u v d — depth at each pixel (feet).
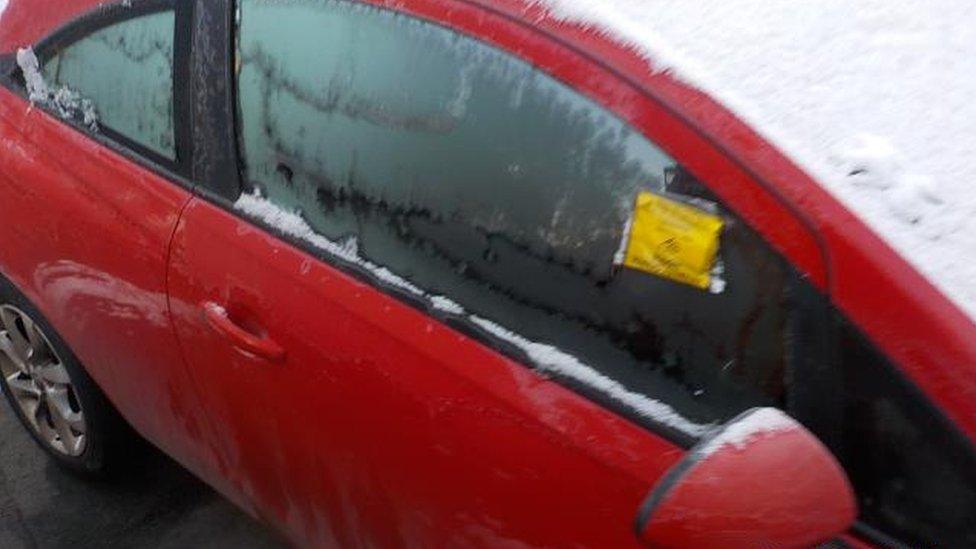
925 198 5.09
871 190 5.13
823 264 5.10
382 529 7.00
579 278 5.86
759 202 5.25
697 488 4.85
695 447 5.07
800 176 5.18
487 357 6.09
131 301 8.31
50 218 8.88
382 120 6.64
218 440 8.30
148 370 8.65
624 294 5.72
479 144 6.21
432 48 6.40
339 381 6.68
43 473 11.21
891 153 5.19
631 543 5.57
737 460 4.85
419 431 6.33
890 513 5.14
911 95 5.40
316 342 6.77
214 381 7.79
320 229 6.97
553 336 5.95
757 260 5.28
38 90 9.20
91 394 10.11
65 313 9.30
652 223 5.56
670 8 5.75
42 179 8.93
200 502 10.69
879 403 5.05
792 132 5.29
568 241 5.89
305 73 7.06
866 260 5.00
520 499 5.95
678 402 5.57
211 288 7.45
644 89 5.57
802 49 5.54
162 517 10.58
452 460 6.22
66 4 8.92
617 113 5.65
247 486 8.34
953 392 4.86
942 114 5.34
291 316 6.92
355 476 6.93
